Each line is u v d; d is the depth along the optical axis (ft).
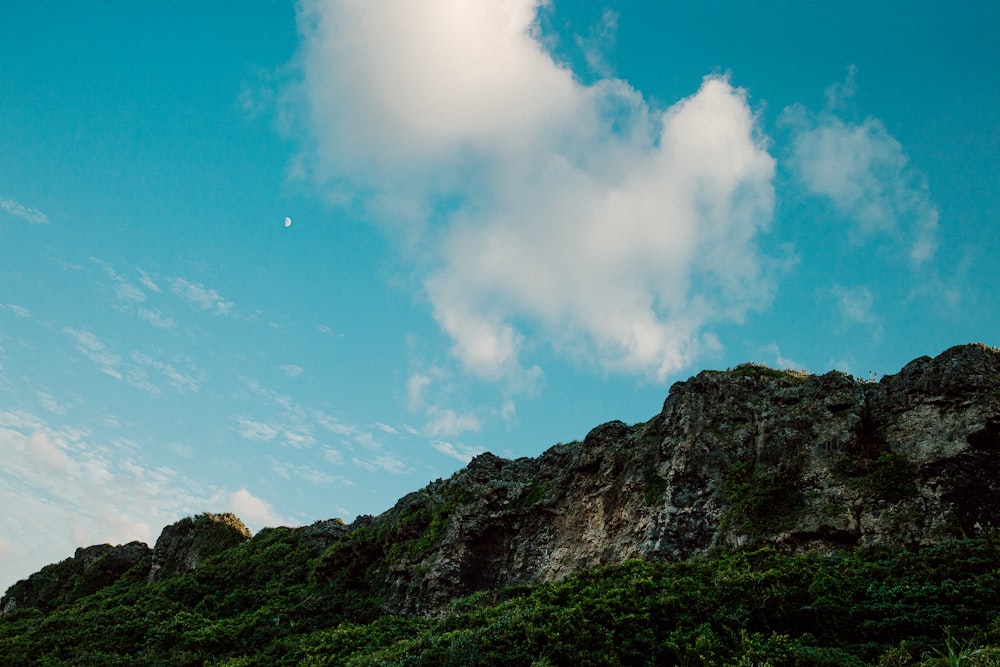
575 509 143.33
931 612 83.46
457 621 115.85
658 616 93.25
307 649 131.23
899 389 118.62
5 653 155.74
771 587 92.22
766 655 79.46
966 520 99.45
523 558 145.69
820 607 88.17
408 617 148.15
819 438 118.11
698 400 133.59
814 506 110.73
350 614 153.89
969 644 72.90
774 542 109.40
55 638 158.92
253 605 167.63
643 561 113.91
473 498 159.74
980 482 101.50
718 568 104.42
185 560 215.10
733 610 90.68
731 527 114.83
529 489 157.69
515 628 98.48
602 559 128.77
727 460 124.36
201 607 170.09
